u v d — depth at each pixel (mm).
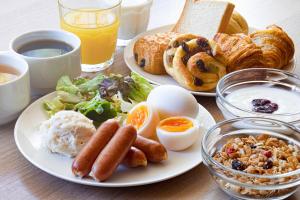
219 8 855
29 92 704
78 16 805
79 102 705
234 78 741
